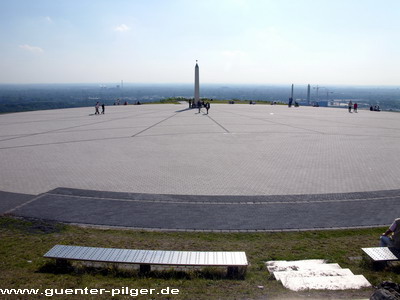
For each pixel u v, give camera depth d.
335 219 10.62
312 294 5.92
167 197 12.64
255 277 6.84
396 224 7.55
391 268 7.34
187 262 6.84
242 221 10.48
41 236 9.16
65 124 34.22
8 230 9.58
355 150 21.28
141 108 55.59
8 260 7.56
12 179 14.98
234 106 62.38
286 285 6.27
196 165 17.45
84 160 18.61
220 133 28.14
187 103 68.00
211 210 11.38
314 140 24.92
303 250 8.45
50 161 18.39
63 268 7.14
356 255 8.11
